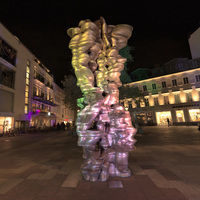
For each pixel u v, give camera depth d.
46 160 4.63
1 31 17.67
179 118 26.23
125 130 2.99
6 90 17.95
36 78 26.17
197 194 2.22
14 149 7.24
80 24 3.03
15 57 20.23
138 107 30.41
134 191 2.34
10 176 3.18
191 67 27.98
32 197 2.23
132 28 3.31
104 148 2.92
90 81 3.00
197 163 3.92
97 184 2.62
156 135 11.45
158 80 29.20
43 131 20.38
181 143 7.32
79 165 3.93
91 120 2.73
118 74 3.30
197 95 25.09
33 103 24.69
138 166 3.68
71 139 10.78
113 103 3.26
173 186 2.51
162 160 4.26
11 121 18.61
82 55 2.96
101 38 3.37
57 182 2.78
